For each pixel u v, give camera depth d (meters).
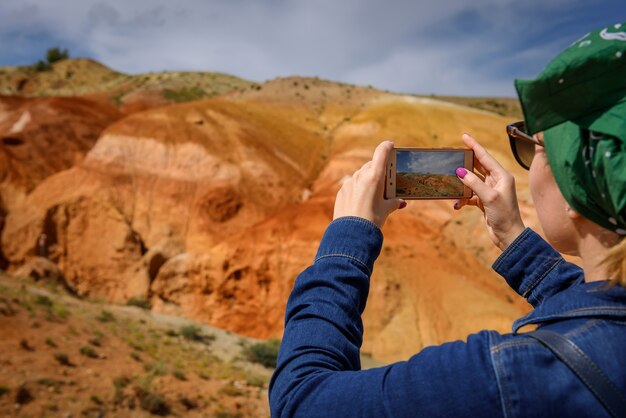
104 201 50.84
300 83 83.44
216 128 56.62
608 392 0.96
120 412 14.91
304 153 58.34
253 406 18.14
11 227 50.53
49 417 13.59
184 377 18.62
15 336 17.12
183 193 51.41
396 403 1.05
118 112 85.56
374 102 73.62
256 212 49.88
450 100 130.88
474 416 1.00
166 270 45.97
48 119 66.25
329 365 1.19
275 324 41.06
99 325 21.83
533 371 1.01
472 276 41.66
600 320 1.04
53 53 143.38
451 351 1.09
